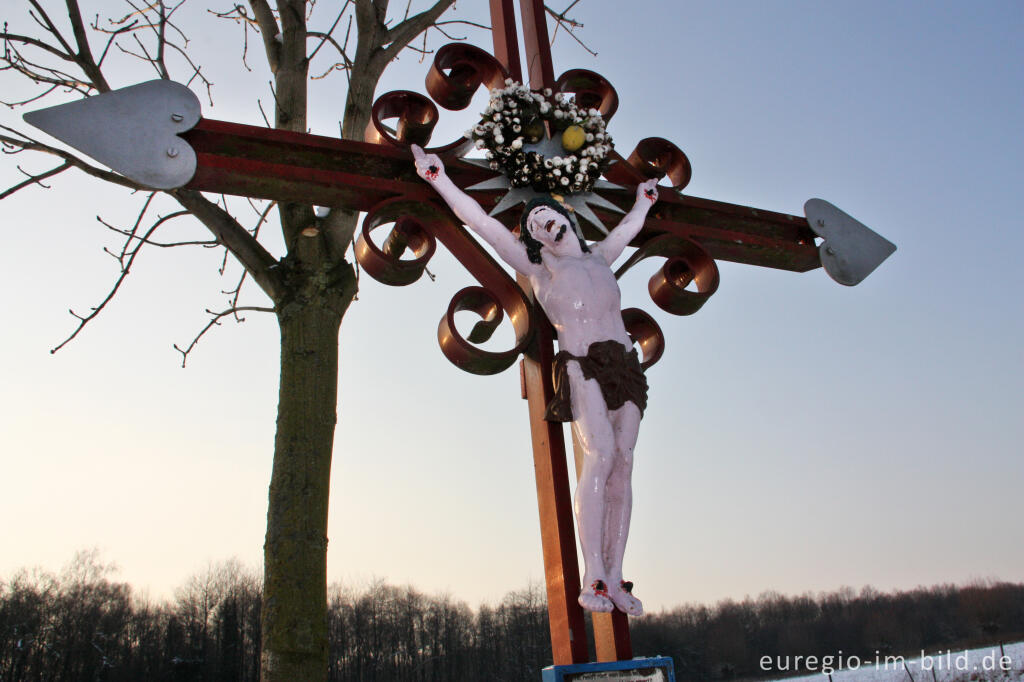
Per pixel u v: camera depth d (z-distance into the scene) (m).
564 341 3.23
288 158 3.19
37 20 4.32
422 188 3.37
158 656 37.34
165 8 4.95
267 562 3.44
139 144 2.87
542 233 3.32
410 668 42.75
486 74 3.89
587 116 3.79
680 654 43.22
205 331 4.51
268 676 3.16
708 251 3.96
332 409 3.85
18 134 4.12
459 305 3.45
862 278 4.21
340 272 4.18
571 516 3.17
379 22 5.19
